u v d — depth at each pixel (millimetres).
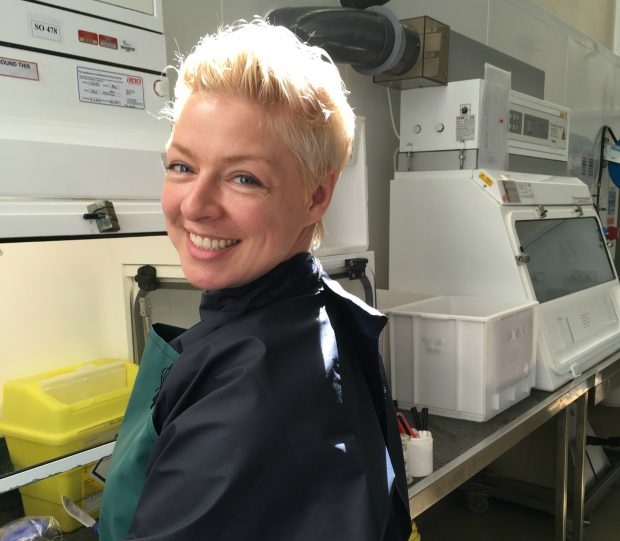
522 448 2691
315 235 753
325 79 640
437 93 2309
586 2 4559
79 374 1508
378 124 2725
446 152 2318
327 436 576
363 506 552
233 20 2047
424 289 2344
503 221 2107
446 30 2182
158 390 705
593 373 2254
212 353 604
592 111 4445
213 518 524
